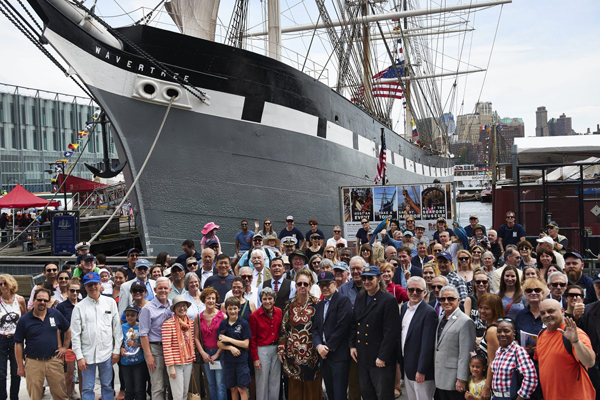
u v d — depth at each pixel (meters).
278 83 16.53
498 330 5.68
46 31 12.89
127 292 8.19
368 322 6.99
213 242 11.34
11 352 8.17
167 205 14.89
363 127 22.61
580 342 5.23
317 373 7.39
